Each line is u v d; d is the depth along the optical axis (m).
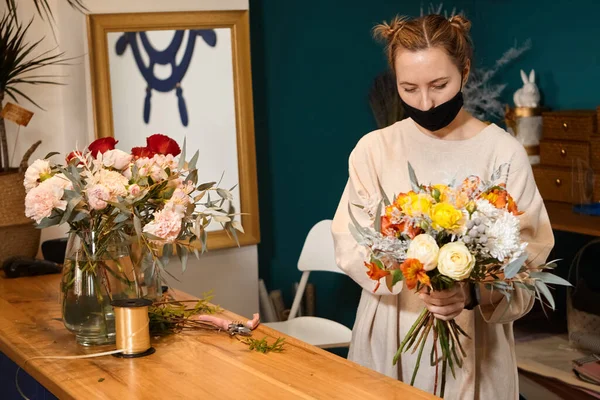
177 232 1.90
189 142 3.51
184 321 2.16
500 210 1.70
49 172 2.03
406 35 2.00
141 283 2.03
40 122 3.30
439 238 1.72
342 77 4.17
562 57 4.20
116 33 3.31
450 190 1.75
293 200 4.11
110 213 1.95
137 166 1.98
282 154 4.04
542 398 3.38
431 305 1.82
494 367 2.13
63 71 3.30
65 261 2.04
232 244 3.62
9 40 3.19
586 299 3.45
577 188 3.75
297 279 4.17
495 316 2.01
